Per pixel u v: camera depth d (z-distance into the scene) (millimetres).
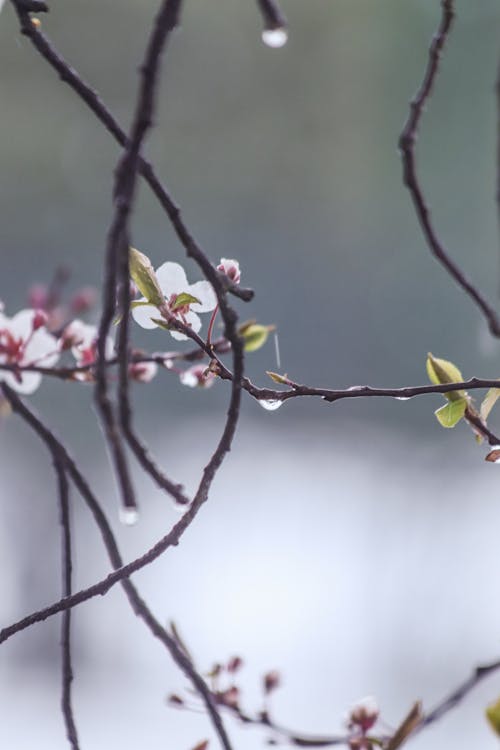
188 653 1504
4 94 8414
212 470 1419
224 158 9477
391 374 8680
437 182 8922
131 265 1460
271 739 1511
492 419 5062
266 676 1529
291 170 9492
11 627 1422
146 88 1411
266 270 9391
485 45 8711
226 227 9523
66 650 1468
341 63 9305
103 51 8797
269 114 9445
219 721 1458
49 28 8664
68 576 1477
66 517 1479
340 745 1521
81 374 1512
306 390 1452
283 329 9203
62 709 1464
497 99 1533
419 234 8930
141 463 1449
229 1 9156
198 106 9352
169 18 1410
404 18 9086
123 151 1442
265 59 9305
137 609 1464
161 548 1421
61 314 1596
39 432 1486
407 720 1472
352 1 9172
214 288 1424
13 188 8805
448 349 8289
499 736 1462
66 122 8688
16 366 1509
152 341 4902
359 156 9367
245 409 8172
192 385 1514
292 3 9172
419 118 1493
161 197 1429
